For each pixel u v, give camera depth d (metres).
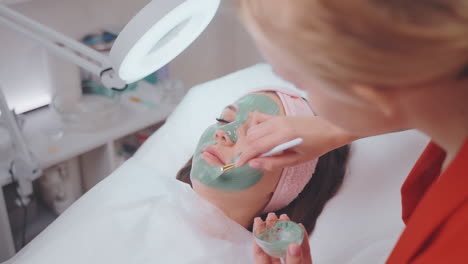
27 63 1.61
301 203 1.09
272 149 0.79
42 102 1.71
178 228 1.06
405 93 0.41
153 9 0.68
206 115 1.28
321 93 0.44
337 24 0.36
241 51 2.08
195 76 2.10
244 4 0.42
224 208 1.08
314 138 0.80
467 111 0.44
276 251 0.74
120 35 0.70
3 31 1.52
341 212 1.06
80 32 1.71
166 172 1.20
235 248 1.05
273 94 1.13
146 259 1.02
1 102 1.19
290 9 0.38
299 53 0.39
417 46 0.36
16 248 1.57
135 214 1.08
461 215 0.45
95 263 1.00
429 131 0.47
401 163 1.08
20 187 1.30
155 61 0.79
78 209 1.10
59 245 1.02
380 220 1.03
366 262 0.99
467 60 0.38
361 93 0.39
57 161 1.47
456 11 0.36
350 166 1.09
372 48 0.36
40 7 1.58
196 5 0.71
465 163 0.45
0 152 1.42
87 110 1.60
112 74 0.83
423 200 0.50
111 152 1.61
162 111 1.71
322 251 1.03
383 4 0.35
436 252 0.47
